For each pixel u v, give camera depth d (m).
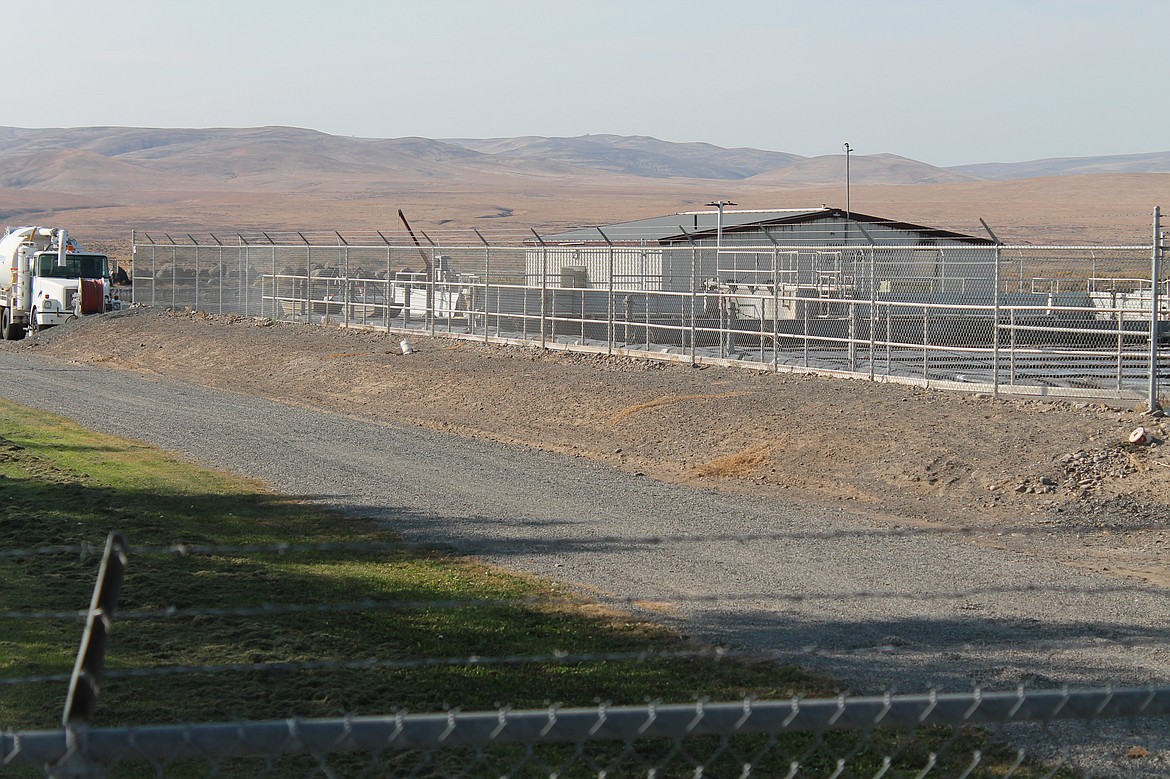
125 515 22.72
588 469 29.30
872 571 19.19
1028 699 5.98
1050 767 11.27
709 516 23.64
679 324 53.94
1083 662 14.51
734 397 35.44
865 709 5.89
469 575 18.86
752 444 30.81
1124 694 6.02
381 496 25.47
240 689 13.38
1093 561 20.02
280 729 5.45
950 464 26.77
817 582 18.47
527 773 11.30
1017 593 17.88
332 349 53.31
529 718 5.65
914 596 17.61
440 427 36.56
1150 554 20.47
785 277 59.12
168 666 14.12
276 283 69.94
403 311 62.47
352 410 40.78
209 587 17.77
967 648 15.12
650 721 5.74
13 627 15.48
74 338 64.31
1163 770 11.23
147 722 12.23
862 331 50.78
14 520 21.84
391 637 15.52
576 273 62.03
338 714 12.62
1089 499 24.06
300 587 17.92
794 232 60.56
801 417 32.22
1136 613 16.77
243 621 16.06
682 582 18.50
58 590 17.33
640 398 37.28
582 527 22.50
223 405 41.22
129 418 37.59
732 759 11.70
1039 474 25.52
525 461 30.36
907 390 34.81
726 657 14.76
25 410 39.12
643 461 30.67
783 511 24.23
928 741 11.98
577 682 13.78
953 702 5.94
